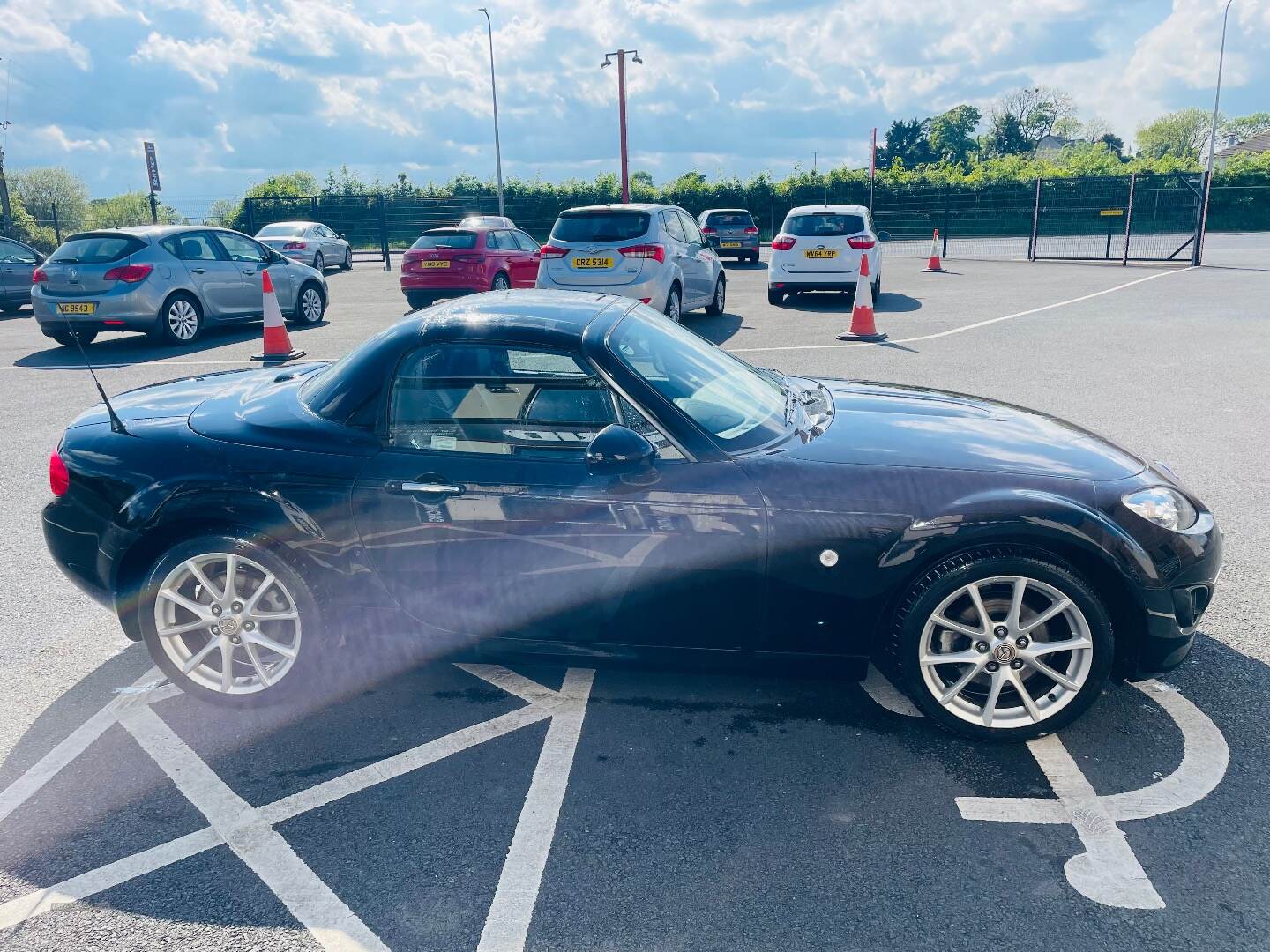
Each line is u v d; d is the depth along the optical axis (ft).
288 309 45.44
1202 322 40.65
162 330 39.14
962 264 79.36
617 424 10.69
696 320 45.11
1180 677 12.00
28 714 11.51
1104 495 10.52
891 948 7.73
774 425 11.55
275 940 7.91
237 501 11.10
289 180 139.95
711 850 8.96
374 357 11.45
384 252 92.89
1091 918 8.05
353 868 8.78
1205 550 10.68
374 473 11.01
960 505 10.29
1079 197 116.88
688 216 43.70
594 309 12.45
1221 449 21.43
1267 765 10.19
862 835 9.16
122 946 7.86
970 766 10.28
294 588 11.21
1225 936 7.84
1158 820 9.33
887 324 41.88
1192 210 98.17
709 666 11.18
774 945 7.77
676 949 7.75
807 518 10.39
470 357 11.22
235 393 13.03
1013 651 10.44
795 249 49.34
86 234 39.04
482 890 8.46
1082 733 10.89
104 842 9.18
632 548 10.66
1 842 9.18
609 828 9.30
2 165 96.37
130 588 11.69
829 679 11.16
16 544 16.99
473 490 10.80
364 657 11.68
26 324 49.24
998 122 314.55
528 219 132.36
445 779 10.14
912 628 10.48
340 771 10.31
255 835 9.27
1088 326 39.93
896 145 353.92
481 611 11.18
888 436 11.52
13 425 25.62
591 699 11.82
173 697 11.93
